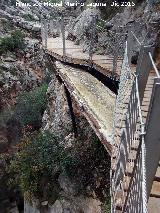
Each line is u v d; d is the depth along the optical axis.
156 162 3.18
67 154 11.38
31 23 32.81
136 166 3.28
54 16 37.31
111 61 12.65
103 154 10.18
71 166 10.73
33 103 21.11
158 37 11.00
